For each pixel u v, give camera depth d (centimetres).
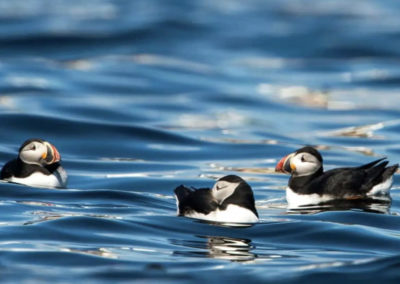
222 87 2703
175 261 975
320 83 2808
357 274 937
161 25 3459
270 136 2036
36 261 966
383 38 3350
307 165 1373
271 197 1406
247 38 3378
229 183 1159
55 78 2697
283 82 2803
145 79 2756
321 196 1342
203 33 3416
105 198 1323
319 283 909
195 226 1135
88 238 1069
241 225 1141
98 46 3186
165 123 2170
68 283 890
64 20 3509
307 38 3369
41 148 1386
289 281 914
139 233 1099
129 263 964
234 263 977
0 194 1308
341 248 1059
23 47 3120
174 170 1636
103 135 1933
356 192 1345
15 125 1962
